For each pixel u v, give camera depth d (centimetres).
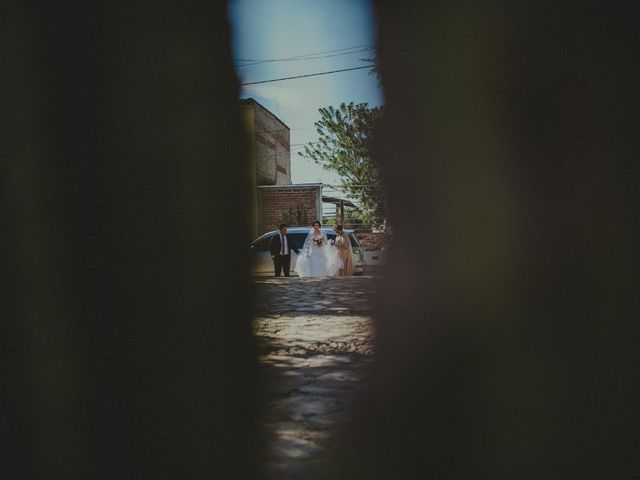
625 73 564
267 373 506
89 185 676
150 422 374
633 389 390
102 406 397
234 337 650
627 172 570
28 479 296
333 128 3284
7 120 562
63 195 624
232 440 346
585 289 559
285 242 1628
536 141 662
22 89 583
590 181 596
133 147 776
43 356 470
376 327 722
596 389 393
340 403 419
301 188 2977
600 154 591
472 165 770
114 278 686
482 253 702
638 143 565
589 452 312
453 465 306
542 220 638
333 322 805
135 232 770
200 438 348
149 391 433
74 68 659
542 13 630
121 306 654
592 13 581
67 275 601
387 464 308
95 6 683
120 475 301
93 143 691
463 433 346
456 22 770
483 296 623
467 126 775
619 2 555
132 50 764
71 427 360
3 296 512
